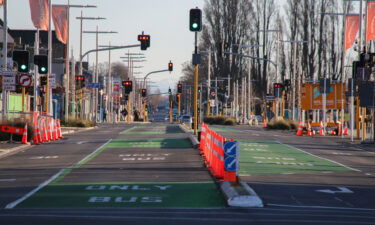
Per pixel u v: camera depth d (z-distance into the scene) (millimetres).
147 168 37719
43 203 24141
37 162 42156
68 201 24688
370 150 60469
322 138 80312
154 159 43656
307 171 38375
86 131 91562
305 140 74562
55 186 29344
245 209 23109
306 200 25938
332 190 29484
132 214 21609
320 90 91625
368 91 66688
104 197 25812
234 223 19969
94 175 33969
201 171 36062
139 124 142250
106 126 121438
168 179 32156
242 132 91562
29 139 60031
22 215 21219
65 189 28266
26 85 59594
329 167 41562
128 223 19688
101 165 39656
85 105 153500
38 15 69500
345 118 109688
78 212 21984
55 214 21500
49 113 77188
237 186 26547
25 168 38312
